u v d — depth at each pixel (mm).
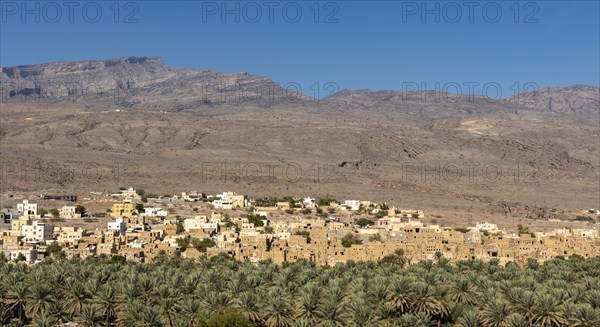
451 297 176250
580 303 172375
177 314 163375
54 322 160125
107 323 161875
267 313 162875
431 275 184000
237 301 165250
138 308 158625
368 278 189500
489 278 196375
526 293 168000
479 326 164625
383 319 166750
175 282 176625
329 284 181250
